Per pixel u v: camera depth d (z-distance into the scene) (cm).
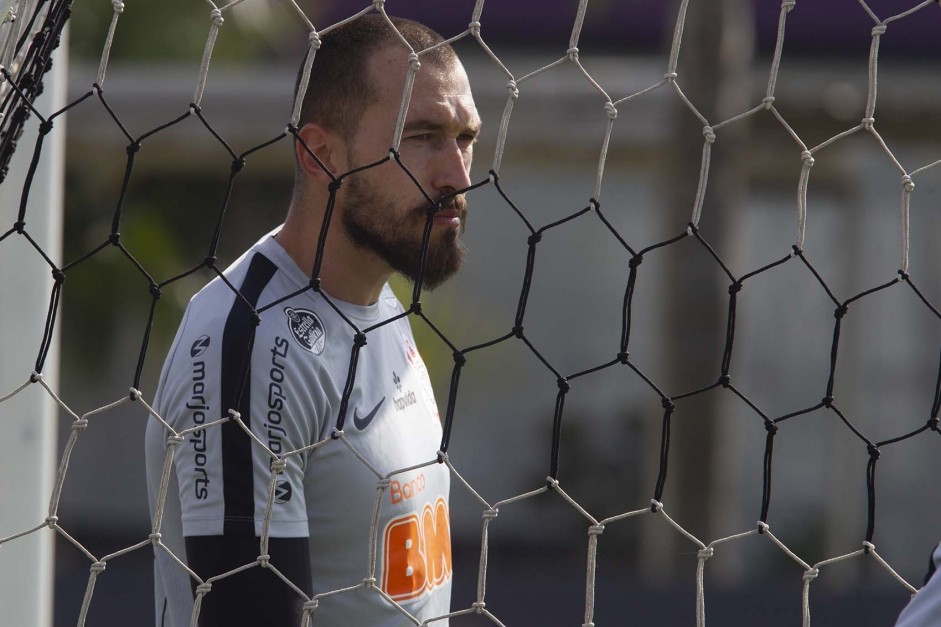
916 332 3083
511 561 2948
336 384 596
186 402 561
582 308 3372
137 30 2503
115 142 2114
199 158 2180
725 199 1922
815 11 3145
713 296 1938
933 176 2641
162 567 628
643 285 3359
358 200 605
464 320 2772
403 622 612
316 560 590
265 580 539
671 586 1686
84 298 2381
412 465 633
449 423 554
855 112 1966
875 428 3086
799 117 1964
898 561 3009
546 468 3238
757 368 3247
